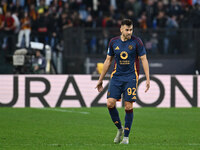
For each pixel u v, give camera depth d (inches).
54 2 2706.7
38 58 2310.5
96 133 1167.0
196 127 1315.2
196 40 2704.2
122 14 2746.1
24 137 1088.8
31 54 2138.3
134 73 967.0
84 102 1807.3
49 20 2596.0
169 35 2706.7
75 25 2684.5
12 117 1503.4
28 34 2566.4
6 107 1796.3
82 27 2655.0
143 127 1301.7
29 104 1800.0
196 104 1825.8
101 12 2770.7
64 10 2682.1
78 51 2640.3
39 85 1800.0
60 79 1803.6
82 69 2640.3
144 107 1812.3
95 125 1328.7
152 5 2787.9
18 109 1734.7
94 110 1720.0
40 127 1277.1
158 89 1814.7
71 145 954.7
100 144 970.1
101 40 2664.9
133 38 958.4
